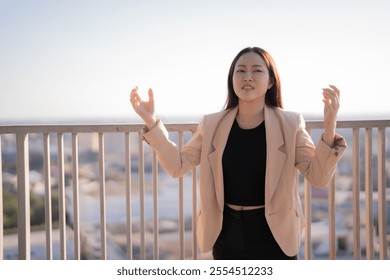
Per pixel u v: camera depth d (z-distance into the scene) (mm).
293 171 2049
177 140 2600
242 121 2141
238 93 2088
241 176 2021
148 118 2080
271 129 2035
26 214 2637
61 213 2639
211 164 2111
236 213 2037
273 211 2000
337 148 1904
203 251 2115
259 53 2133
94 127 2580
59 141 2602
